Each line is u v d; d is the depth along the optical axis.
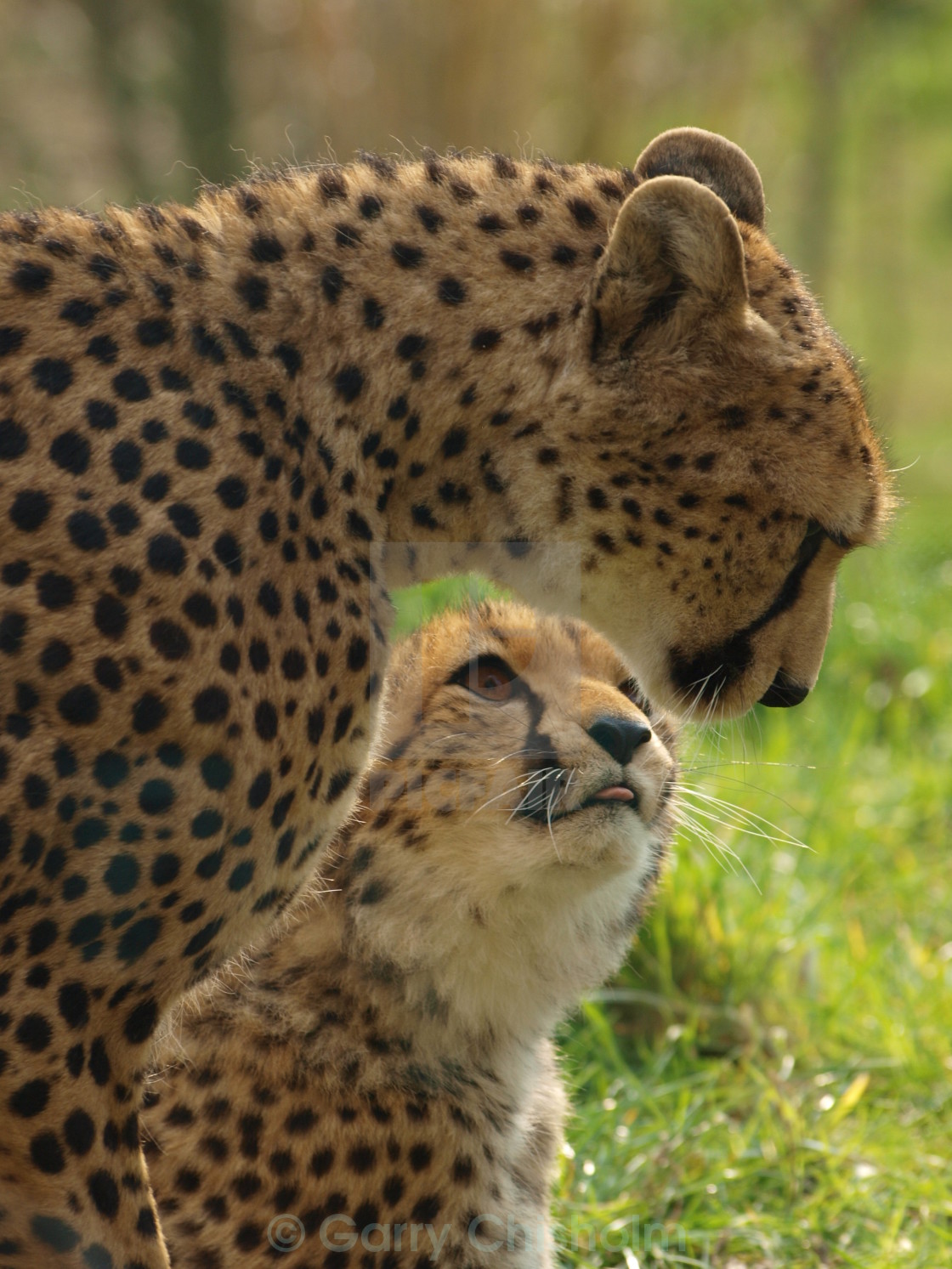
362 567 5.39
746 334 5.62
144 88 23.56
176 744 4.81
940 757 13.11
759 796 11.67
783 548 5.88
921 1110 8.77
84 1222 4.89
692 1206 7.75
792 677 6.29
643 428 5.61
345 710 5.27
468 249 5.62
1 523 4.77
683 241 5.45
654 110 23.30
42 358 4.98
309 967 6.59
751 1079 8.98
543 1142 7.11
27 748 4.68
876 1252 7.54
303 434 5.29
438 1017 6.69
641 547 5.77
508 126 20.69
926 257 35.09
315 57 20.75
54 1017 4.80
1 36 24.23
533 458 5.63
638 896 7.47
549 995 6.99
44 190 23.92
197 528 4.92
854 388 6.00
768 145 28.20
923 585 16.39
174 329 5.17
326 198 5.68
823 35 26.09
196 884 4.93
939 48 29.12
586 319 5.56
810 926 10.21
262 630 4.99
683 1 23.75
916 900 11.14
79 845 4.75
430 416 5.55
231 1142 6.28
